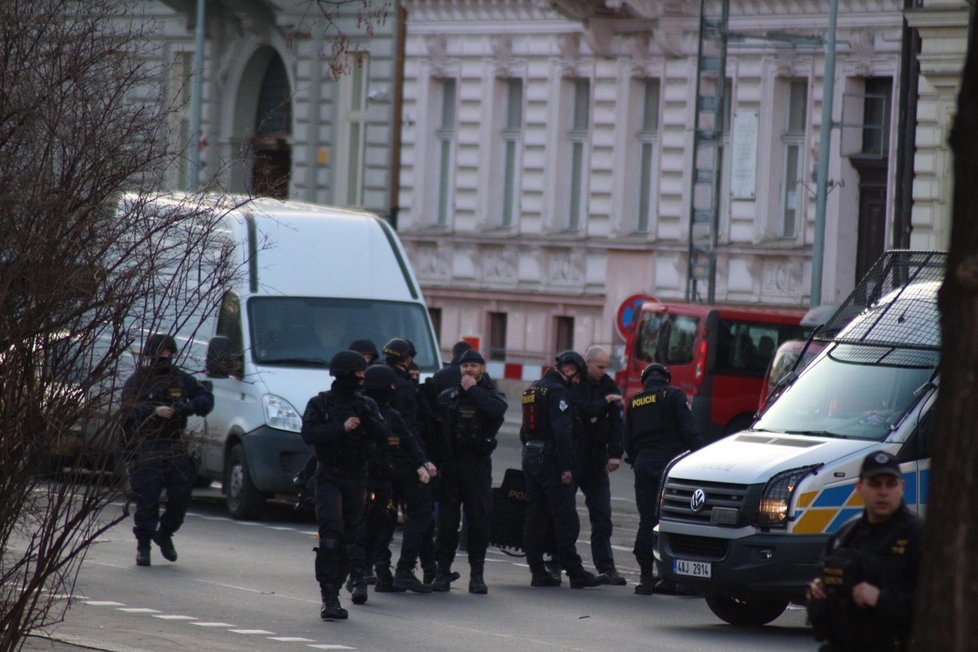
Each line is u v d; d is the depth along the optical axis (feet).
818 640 74.49
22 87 91.25
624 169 380.58
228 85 442.91
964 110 54.60
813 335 148.36
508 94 409.90
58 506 92.12
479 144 409.28
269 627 125.80
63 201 90.33
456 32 412.57
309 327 198.80
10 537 92.12
